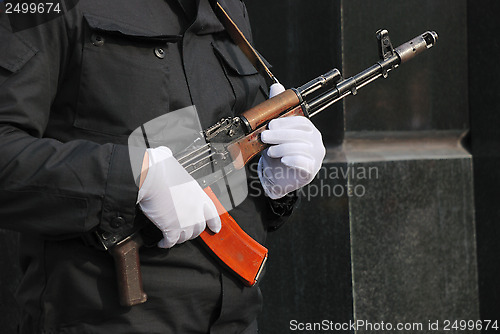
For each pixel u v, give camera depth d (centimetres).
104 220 107
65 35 112
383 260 232
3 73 107
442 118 246
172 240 113
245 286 132
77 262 113
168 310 120
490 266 244
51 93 112
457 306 243
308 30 235
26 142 106
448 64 246
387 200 233
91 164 106
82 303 114
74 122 115
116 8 117
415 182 238
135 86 116
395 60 149
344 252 230
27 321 122
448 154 245
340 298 231
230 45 141
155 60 119
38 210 105
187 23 128
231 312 130
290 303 245
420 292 238
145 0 123
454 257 243
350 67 225
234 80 137
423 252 238
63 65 113
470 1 246
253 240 133
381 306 231
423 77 242
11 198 105
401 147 241
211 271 126
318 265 237
